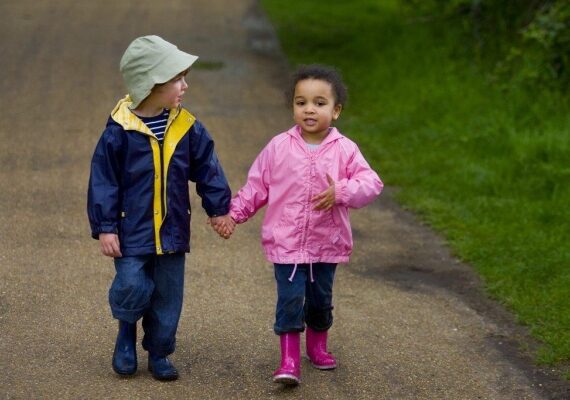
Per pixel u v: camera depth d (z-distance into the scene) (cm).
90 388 553
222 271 766
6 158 1072
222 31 1945
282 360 566
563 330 679
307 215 557
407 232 912
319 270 570
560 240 866
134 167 536
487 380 603
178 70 532
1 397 537
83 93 1414
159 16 2086
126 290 536
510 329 691
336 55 1738
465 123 1233
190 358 601
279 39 1878
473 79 1387
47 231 842
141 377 571
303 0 2298
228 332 644
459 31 1581
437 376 603
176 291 558
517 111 1222
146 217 539
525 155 1068
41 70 1559
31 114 1280
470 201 984
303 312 570
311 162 558
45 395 542
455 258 845
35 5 2183
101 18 2045
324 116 556
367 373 599
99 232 532
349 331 664
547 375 616
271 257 564
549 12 1303
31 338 618
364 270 804
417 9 1791
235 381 574
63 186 979
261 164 569
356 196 549
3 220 865
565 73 1272
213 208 556
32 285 711
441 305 732
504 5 1498
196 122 554
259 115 1345
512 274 791
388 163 1124
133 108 542
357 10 2175
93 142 1154
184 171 546
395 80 1508
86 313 664
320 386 575
